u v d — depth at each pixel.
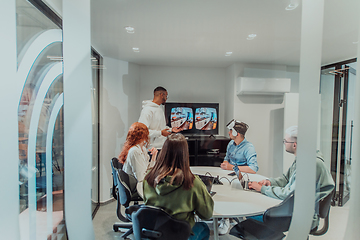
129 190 1.12
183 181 0.93
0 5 0.76
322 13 0.91
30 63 0.93
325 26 1.15
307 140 0.97
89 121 0.86
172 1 0.99
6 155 0.81
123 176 1.12
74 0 0.80
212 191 1.08
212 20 1.08
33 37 0.93
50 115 1.01
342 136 1.46
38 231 1.01
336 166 1.49
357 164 1.01
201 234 1.05
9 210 0.83
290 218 1.03
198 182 0.95
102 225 1.08
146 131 1.14
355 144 1.03
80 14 0.81
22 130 0.92
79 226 0.88
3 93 0.79
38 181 1.01
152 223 0.94
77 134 0.85
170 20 1.07
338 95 1.45
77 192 0.87
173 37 1.10
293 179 1.08
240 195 1.07
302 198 1.00
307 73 0.95
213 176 1.13
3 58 0.78
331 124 1.48
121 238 1.07
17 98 0.83
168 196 0.94
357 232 1.02
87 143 0.86
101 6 1.01
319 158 1.25
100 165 1.12
